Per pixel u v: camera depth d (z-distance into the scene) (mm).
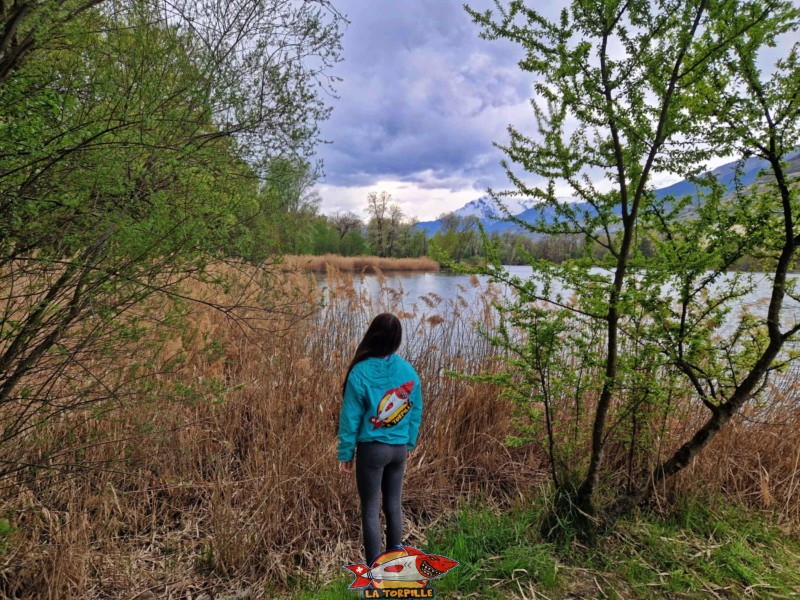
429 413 4672
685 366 3260
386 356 2838
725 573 2893
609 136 2994
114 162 2035
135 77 2424
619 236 3396
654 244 3404
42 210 2096
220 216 2605
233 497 3584
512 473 4289
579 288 3072
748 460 3988
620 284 2990
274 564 3049
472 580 2842
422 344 5703
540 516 3398
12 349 2279
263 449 4109
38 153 1838
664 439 3637
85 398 2762
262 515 3303
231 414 4359
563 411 3955
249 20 2996
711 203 3164
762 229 3055
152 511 3412
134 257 2361
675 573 2871
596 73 2895
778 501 3713
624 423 3518
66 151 1940
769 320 3020
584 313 3102
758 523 3445
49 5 1847
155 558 3104
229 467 3883
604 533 3234
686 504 3492
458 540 3178
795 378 4645
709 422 3256
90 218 2203
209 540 3197
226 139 2986
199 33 2898
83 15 2195
